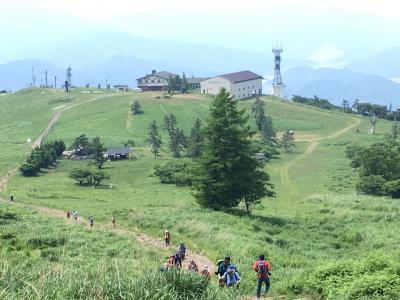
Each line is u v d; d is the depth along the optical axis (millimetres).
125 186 113312
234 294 14359
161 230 53938
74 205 78562
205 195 69938
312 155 150500
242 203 83562
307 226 58719
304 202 86438
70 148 150125
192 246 45719
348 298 22062
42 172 130875
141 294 12742
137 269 16938
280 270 32312
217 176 69188
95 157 133375
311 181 113875
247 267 33375
